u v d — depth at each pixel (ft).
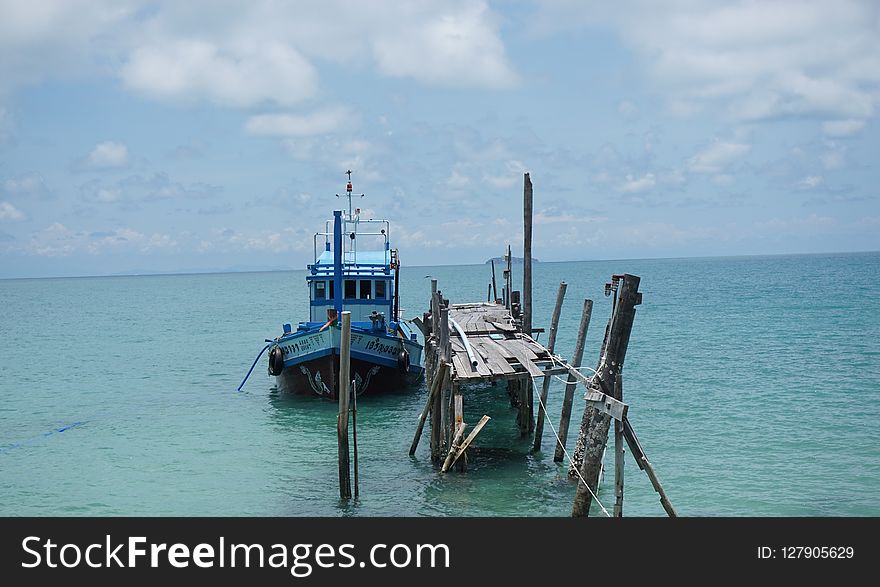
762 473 69.46
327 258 118.01
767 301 292.20
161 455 80.84
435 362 78.23
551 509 60.54
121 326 276.62
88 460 79.66
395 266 116.98
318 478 70.59
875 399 100.42
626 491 64.85
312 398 104.22
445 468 68.69
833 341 162.61
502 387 115.96
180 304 447.83
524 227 88.38
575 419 92.32
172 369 151.12
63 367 158.40
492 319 100.27
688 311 258.78
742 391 107.86
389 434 86.63
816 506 61.21
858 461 72.69
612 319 53.11
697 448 77.82
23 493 68.80
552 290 444.55
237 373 142.82
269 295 553.64
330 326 97.50
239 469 74.59
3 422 100.12
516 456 75.10
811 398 101.96
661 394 106.63
